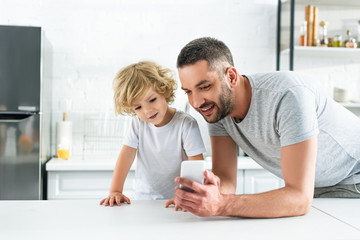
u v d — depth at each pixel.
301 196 0.80
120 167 1.36
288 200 0.79
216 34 2.56
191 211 0.77
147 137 1.39
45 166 2.11
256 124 1.00
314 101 0.91
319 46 2.41
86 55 2.46
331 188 1.18
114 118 2.47
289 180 0.84
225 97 0.91
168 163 1.39
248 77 1.01
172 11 2.53
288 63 2.49
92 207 0.90
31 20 2.41
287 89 0.90
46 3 2.42
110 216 0.81
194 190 0.77
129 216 0.81
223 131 1.19
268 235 0.68
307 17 2.41
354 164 1.10
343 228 0.72
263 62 2.60
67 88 2.44
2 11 2.38
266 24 2.60
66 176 2.01
